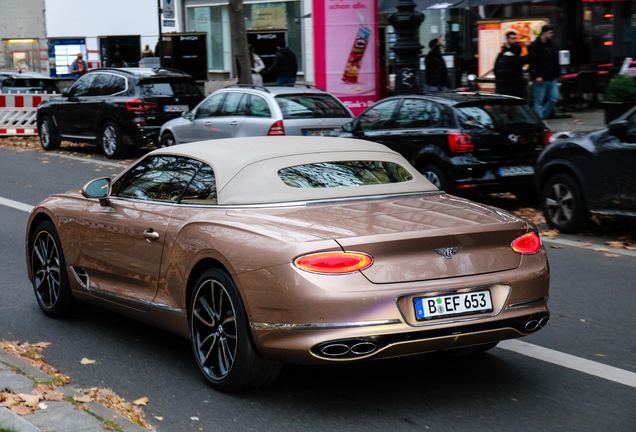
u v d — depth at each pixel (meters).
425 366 5.18
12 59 38.81
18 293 7.20
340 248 4.14
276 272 4.20
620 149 8.96
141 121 17.09
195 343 4.88
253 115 13.62
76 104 18.34
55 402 4.20
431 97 11.05
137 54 36.53
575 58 20.56
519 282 4.44
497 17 21.55
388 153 5.55
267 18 30.42
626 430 4.18
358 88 16.94
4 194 13.04
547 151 9.87
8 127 22.17
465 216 4.63
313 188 4.91
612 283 7.42
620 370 5.11
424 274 4.23
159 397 4.68
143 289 5.38
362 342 4.07
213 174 5.06
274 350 4.25
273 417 4.36
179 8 33.62
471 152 10.45
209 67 33.47
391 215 4.58
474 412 4.41
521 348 5.57
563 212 9.73
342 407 4.50
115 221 5.59
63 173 15.48
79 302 6.34
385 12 20.70
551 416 4.36
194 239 4.77
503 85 17.33
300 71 29.91
